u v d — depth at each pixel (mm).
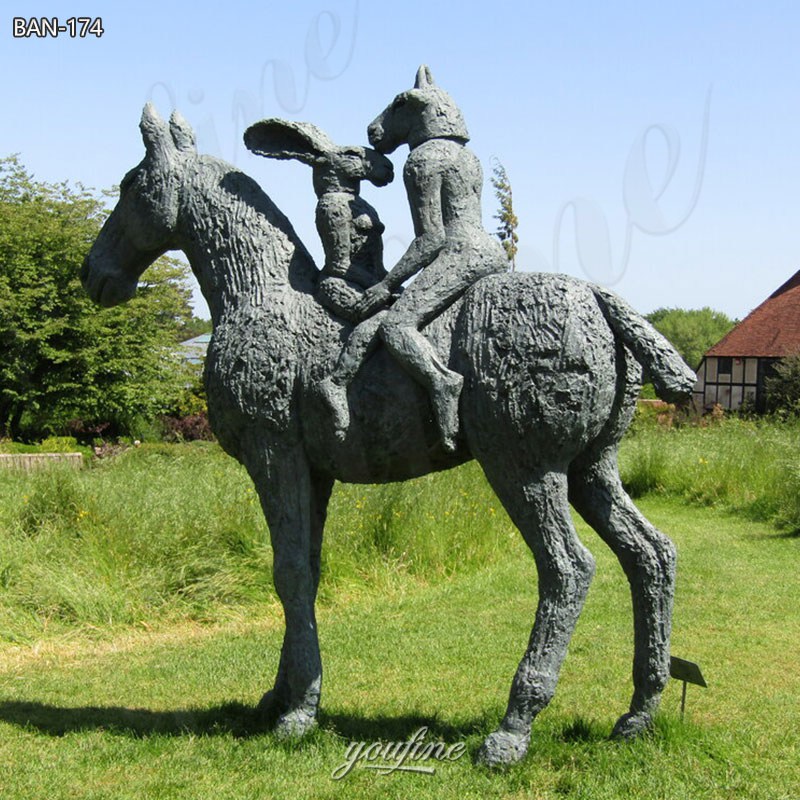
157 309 24656
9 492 9086
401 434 3514
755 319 27375
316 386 3572
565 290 3303
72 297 22828
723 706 4582
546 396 3254
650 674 3641
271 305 3697
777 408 20859
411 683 4996
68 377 23328
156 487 8875
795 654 5582
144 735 4074
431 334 3447
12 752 3902
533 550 3406
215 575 6992
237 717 4266
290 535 3744
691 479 12602
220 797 3393
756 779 3527
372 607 6902
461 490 9227
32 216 23109
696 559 8570
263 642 5961
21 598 6422
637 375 3439
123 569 6895
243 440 3768
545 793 3330
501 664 5352
